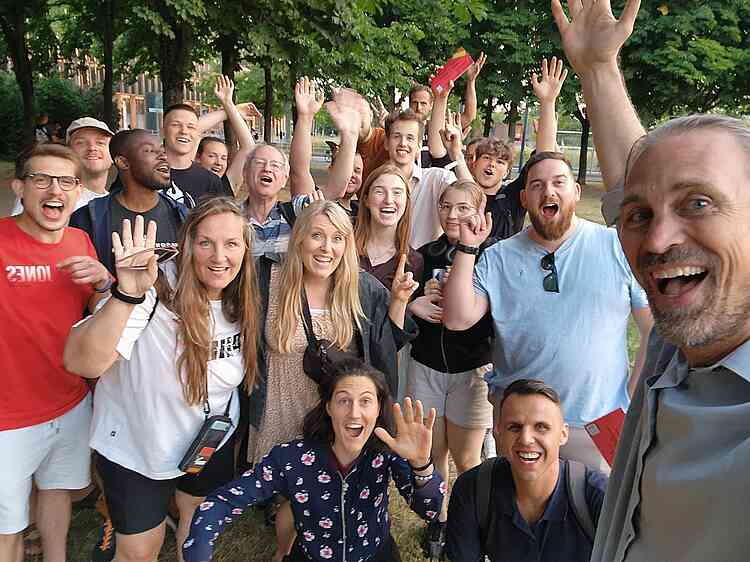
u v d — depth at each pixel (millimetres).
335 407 2377
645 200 1013
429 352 3107
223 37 12953
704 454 999
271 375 2697
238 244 2314
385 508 2516
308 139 4113
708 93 20797
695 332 969
